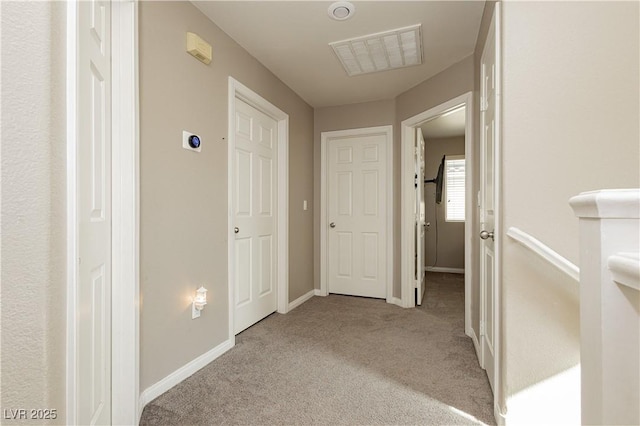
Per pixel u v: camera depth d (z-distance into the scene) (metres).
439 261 5.64
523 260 1.42
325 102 3.80
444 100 2.91
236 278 2.61
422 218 3.83
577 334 1.38
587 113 1.39
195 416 1.55
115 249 1.41
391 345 2.41
